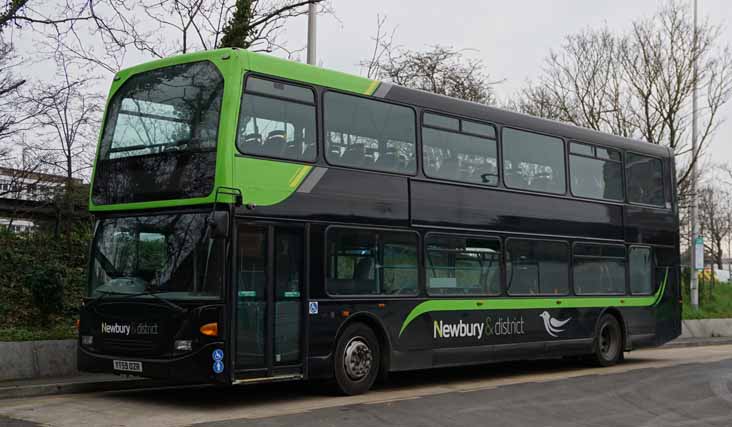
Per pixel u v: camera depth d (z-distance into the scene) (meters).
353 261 12.98
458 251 14.88
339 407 11.65
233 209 11.19
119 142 12.30
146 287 11.50
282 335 11.83
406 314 13.82
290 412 11.12
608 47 33.59
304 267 12.19
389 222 13.62
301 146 12.34
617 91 32.44
